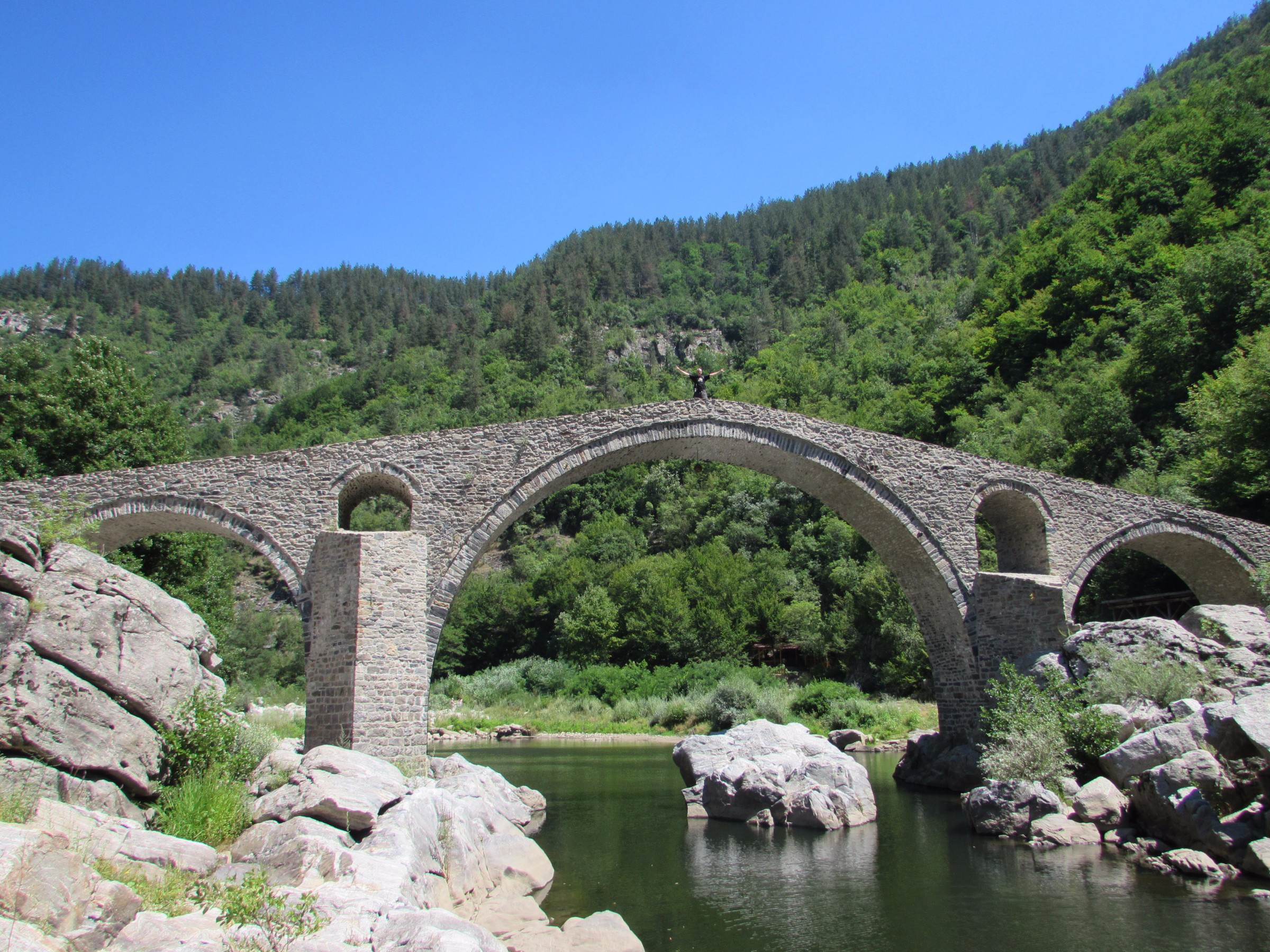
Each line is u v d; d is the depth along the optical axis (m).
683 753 22.92
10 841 6.69
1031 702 20.92
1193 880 14.07
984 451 51.94
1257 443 31.09
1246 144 61.28
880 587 52.88
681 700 51.84
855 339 113.12
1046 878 14.53
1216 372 40.41
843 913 13.03
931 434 66.06
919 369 74.56
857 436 26.53
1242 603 29.52
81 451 32.88
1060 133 173.75
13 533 11.48
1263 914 12.30
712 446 26.31
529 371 143.88
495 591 80.38
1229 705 16.22
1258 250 45.44
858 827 19.44
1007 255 89.00
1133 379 46.44
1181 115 73.00
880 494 26.22
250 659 74.81
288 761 14.45
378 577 20.75
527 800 22.17
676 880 15.01
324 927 7.78
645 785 26.70
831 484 26.94
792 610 62.62
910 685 48.06
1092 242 64.12
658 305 173.50
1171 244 58.97
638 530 95.06
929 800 23.14
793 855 16.77
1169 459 39.56
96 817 9.38
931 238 161.62
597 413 24.69
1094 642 22.09
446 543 22.88
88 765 10.81
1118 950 11.15
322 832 10.86
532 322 151.88
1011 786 18.27
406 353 167.00
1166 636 20.95
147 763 11.62
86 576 12.05
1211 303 43.94
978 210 164.62
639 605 69.69
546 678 64.19
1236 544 28.59
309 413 145.88
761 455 26.83
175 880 8.50
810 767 20.88
